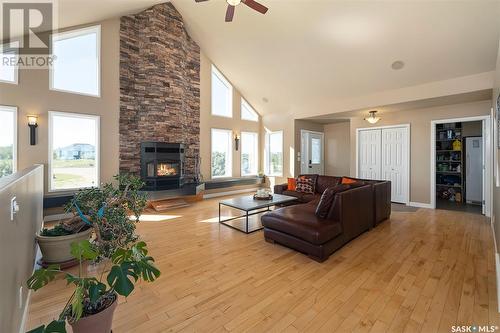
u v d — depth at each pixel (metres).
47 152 4.20
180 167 5.54
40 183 3.18
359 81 4.98
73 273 2.36
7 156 3.91
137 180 2.45
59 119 4.39
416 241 3.22
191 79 6.18
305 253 2.78
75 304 1.18
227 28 5.04
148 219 4.34
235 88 7.32
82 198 2.30
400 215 4.60
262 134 8.09
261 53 5.33
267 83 6.38
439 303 1.88
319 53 4.63
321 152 8.05
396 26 3.58
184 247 3.04
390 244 3.12
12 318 1.37
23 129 3.97
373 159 6.18
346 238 3.02
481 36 3.32
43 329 1.06
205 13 4.94
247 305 1.87
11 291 1.36
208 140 6.69
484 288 2.08
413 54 3.95
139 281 2.21
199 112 6.43
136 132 5.21
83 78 4.61
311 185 5.07
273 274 2.36
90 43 4.69
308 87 5.82
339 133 7.81
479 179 5.67
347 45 4.21
